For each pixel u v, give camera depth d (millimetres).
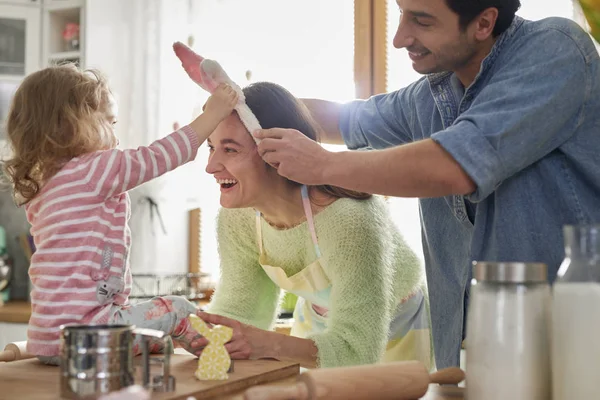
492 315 839
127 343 867
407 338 1736
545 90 1098
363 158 1107
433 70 1254
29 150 1234
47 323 1157
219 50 3236
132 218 3281
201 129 1293
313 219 1418
